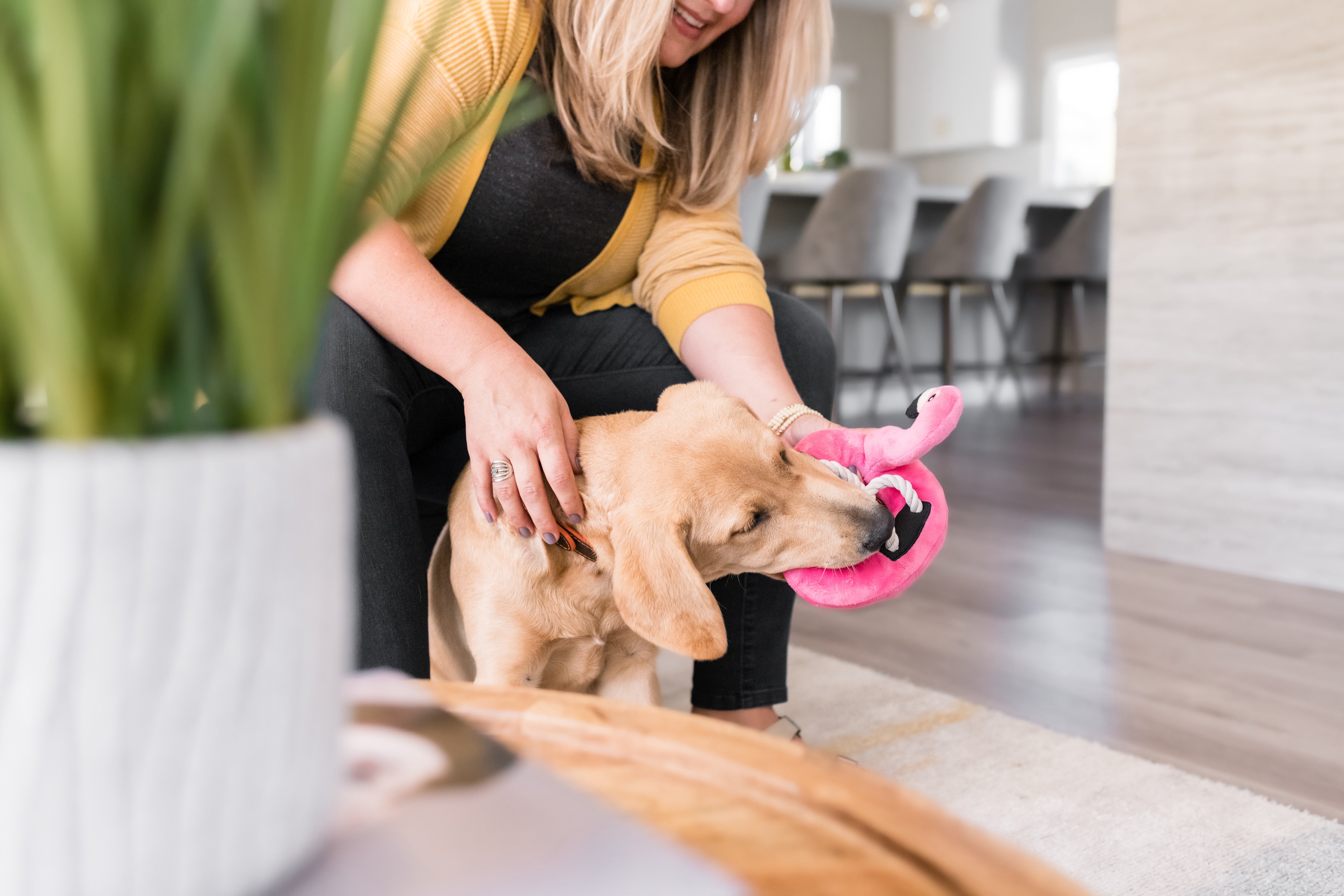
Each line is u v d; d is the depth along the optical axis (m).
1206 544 2.54
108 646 0.30
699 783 0.48
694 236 1.44
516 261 1.40
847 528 0.99
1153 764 1.43
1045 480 3.66
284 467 0.33
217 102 0.28
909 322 5.82
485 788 0.43
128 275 0.30
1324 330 2.29
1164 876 1.14
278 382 0.33
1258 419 2.42
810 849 0.41
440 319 1.09
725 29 1.33
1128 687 1.77
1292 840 1.22
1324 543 2.34
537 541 1.09
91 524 0.29
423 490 1.51
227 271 0.31
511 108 1.09
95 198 0.28
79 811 0.31
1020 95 9.00
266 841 0.35
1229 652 1.94
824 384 1.53
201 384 0.33
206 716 0.32
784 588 1.36
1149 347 2.61
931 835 0.42
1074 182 8.84
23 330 0.29
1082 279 5.75
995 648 1.98
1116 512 2.72
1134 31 2.56
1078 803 1.31
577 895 0.36
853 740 1.52
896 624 2.15
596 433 1.11
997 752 1.48
